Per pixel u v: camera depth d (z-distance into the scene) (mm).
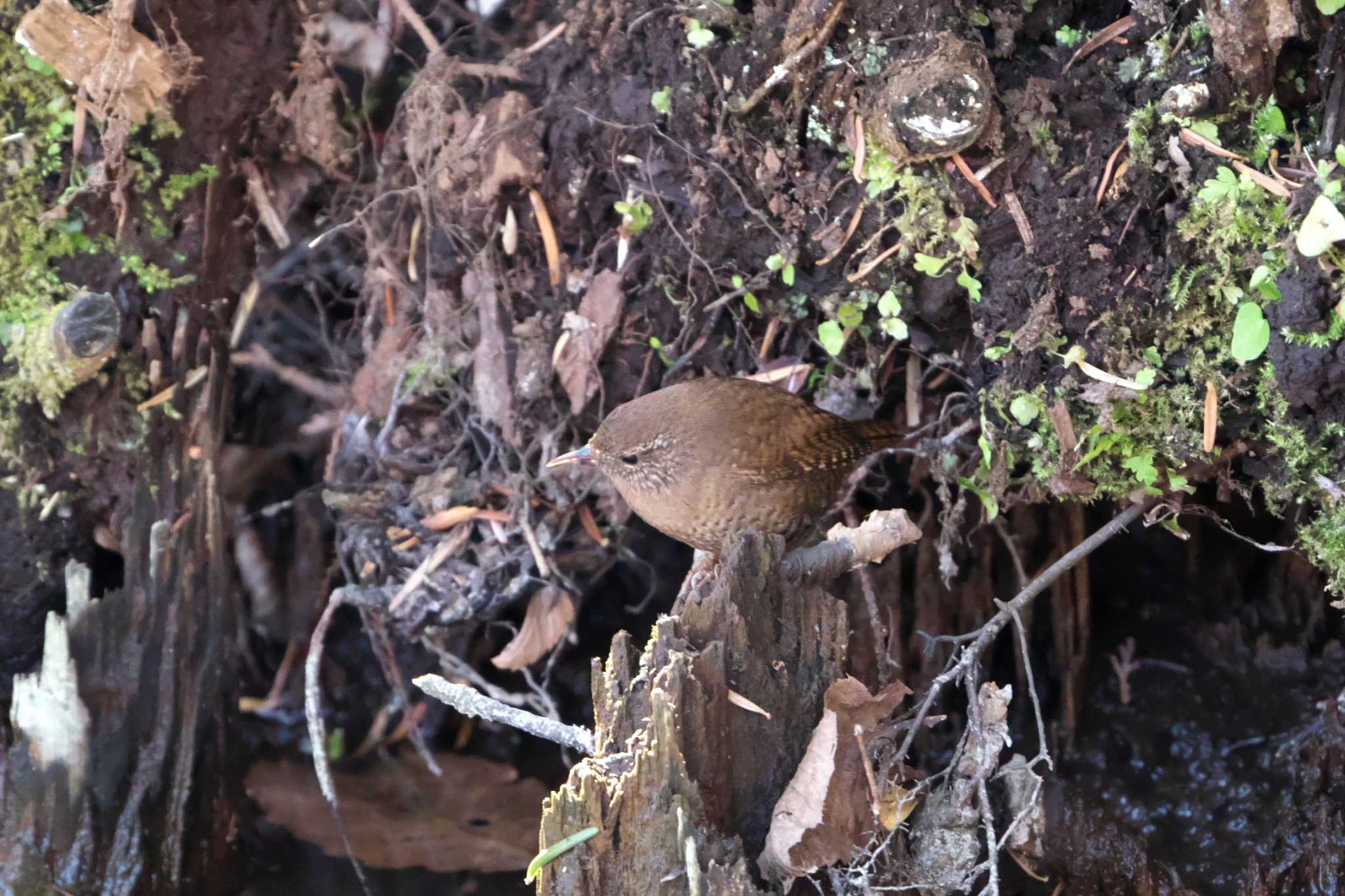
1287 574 7117
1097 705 6965
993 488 5281
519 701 6758
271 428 7484
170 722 6051
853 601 6582
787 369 5727
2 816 5734
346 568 6484
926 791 4465
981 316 5004
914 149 4695
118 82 5324
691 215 5410
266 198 6262
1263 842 5902
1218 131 4434
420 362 6016
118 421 5781
